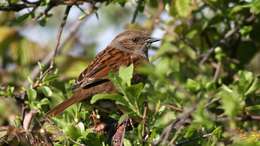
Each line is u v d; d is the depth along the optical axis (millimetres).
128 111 9234
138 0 12562
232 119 8875
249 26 12867
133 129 9141
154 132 8945
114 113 9906
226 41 13523
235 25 13203
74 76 14180
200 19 13211
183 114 8688
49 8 11961
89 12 12141
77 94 10516
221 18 13031
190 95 10680
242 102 9242
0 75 14297
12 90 10289
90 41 16984
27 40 15164
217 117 9312
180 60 13203
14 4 11922
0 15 15438
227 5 12883
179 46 13266
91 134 9375
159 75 10383
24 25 16734
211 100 9648
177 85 11312
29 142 9766
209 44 13523
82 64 14586
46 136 9609
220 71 13070
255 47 13703
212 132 9086
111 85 11352
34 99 9977
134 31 13617
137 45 13523
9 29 15109
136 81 11430
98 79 11422
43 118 9922
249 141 8695
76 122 9828
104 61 12055
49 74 10703
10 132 9719
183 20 13359
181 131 9148
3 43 15023
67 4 11883
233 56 13719
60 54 15203
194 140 9195
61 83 12164
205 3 13266
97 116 10047
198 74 13031
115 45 13586
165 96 10227
